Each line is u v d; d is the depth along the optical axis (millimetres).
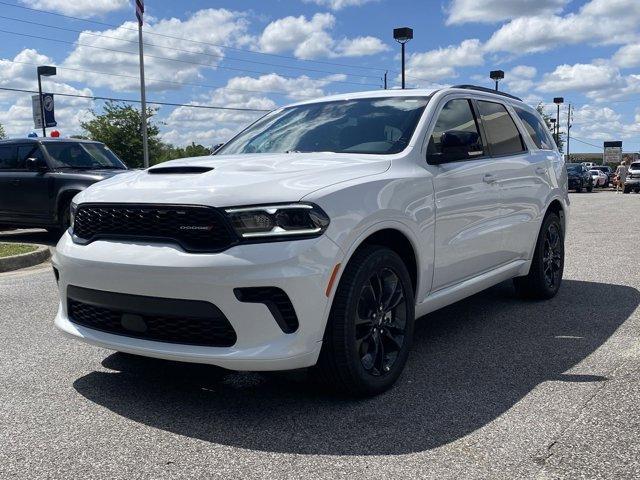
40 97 22359
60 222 10656
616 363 4148
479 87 5305
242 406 3502
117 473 2750
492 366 4137
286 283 3090
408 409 3422
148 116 36062
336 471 2734
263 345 3131
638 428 3111
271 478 2684
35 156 10875
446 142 4176
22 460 2881
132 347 3340
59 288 3787
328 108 4906
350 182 3490
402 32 19312
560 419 3244
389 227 3646
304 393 3684
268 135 4844
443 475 2680
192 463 2834
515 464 2766
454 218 4328
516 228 5297
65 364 4270
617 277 7211
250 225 3109
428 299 4184
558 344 4621
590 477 2637
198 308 3133
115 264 3281
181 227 3191
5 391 3770
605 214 16875
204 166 3691
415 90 4801
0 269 8234
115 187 3602
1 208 11156
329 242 3227
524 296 6090
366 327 3555
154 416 3375
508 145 5441
